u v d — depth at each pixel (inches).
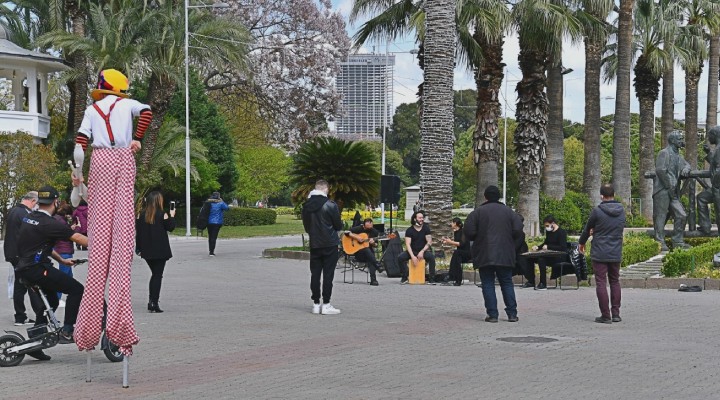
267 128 2388.0
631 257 871.1
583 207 1510.8
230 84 2268.7
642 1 1726.1
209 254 1146.0
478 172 1246.9
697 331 464.8
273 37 2214.6
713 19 1950.1
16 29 1844.2
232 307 584.4
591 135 1550.2
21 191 1396.4
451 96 945.5
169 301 621.6
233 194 2440.9
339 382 331.3
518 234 509.0
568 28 1159.6
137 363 377.4
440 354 393.7
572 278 747.4
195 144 1815.9
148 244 551.2
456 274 751.1
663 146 1940.2
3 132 1465.3
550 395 306.0
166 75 1642.5
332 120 2309.3
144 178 1678.2
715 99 2004.2
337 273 871.7
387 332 465.1
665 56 1736.0
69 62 1784.0
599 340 433.7
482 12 1122.0
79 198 338.6
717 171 943.0
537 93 1244.5
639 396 304.3
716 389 315.6
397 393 310.8
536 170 1259.2
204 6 1625.2
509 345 418.9
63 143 1701.5
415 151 4466.0
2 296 655.8
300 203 1021.2
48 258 380.2
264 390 317.7
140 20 1636.3
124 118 323.6
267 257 1116.5
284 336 452.1
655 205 979.3
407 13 1229.7
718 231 950.4
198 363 375.6
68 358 393.7
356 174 994.7
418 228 770.2
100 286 324.8
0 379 344.2
